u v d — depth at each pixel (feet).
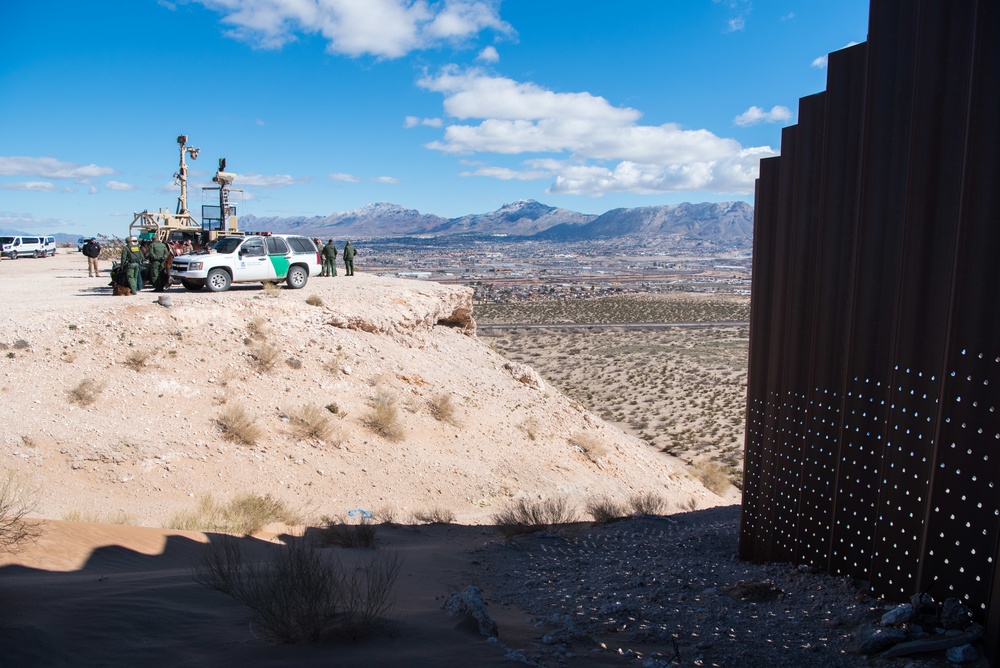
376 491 50.31
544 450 67.92
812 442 23.12
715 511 49.65
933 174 17.35
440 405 65.41
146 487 42.11
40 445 42.16
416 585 24.52
